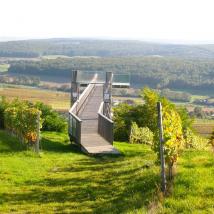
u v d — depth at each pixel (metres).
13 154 27.56
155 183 15.06
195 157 20.36
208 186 14.04
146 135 42.25
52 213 14.72
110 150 29.33
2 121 43.97
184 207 12.29
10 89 191.88
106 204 15.04
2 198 17.02
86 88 46.19
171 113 17.16
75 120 32.47
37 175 21.53
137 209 12.70
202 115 142.38
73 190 18.05
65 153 29.39
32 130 29.38
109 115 42.91
